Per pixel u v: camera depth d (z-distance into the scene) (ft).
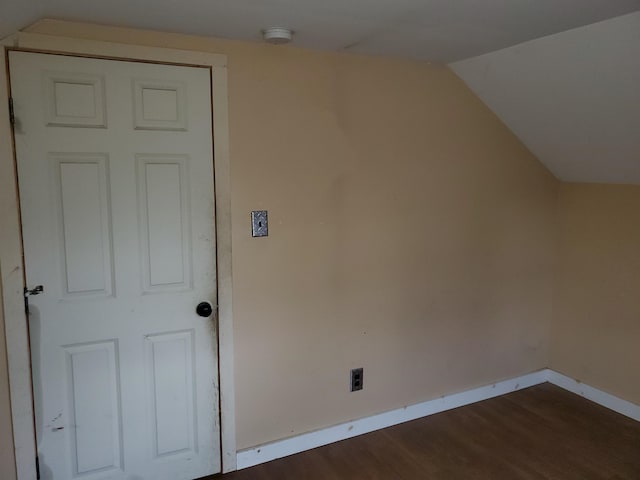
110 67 6.83
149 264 7.42
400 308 9.68
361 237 9.06
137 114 7.06
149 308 7.50
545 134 9.89
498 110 9.96
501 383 11.19
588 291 10.85
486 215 10.41
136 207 7.23
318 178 8.51
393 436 9.50
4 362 6.76
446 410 10.51
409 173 9.37
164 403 7.81
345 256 8.95
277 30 6.91
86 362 7.23
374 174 9.02
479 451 8.97
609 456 8.80
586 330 10.95
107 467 7.57
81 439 7.35
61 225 6.84
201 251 7.73
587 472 8.34
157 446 7.86
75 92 6.68
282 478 8.21
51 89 6.56
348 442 9.28
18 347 6.80
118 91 6.91
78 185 6.86
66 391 7.17
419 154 9.43
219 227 7.79
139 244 7.32
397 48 8.11
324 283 8.82
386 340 9.61
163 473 7.95
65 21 6.49
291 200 8.33
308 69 8.18
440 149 9.64
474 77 9.36
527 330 11.43
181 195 7.49
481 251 10.48
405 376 9.95
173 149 7.35
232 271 7.99
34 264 6.75
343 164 8.70
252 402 8.46
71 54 6.59
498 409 10.57
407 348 9.87
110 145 6.96
